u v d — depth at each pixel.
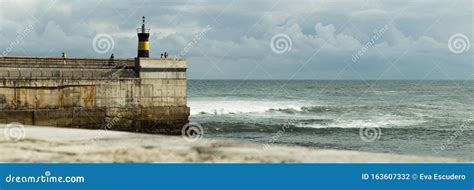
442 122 53.91
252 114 62.38
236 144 12.58
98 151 11.84
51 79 35.00
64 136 14.16
